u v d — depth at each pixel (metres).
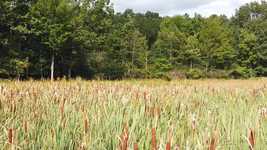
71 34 42.00
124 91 8.62
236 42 73.88
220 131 4.19
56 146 3.58
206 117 5.05
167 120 4.87
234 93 10.58
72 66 49.03
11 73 37.91
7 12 37.09
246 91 11.42
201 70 65.56
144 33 95.88
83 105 5.60
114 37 54.75
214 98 9.11
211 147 3.00
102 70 52.62
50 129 3.95
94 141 3.54
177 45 65.94
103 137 3.90
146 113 4.99
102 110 5.20
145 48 62.69
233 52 68.88
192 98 8.53
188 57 65.44
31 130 3.98
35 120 4.54
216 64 68.81
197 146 3.32
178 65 65.62
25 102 5.99
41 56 43.50
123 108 5.25
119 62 56.72
